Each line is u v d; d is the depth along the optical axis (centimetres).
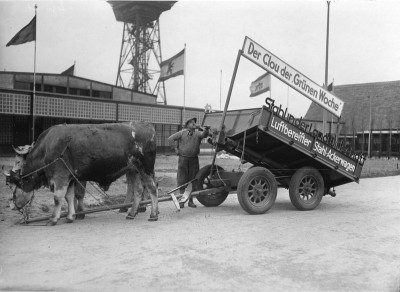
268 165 914
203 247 537
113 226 665
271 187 813
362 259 494
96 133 684
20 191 691
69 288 391
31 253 501
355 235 618
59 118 2480
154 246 539
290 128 820
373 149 4034
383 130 3950
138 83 3322
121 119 2681
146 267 453
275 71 817
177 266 458
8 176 687
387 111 4122
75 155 667
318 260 488
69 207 693
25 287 392
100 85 2917
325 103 912
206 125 940
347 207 909
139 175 742
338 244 563
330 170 925
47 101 2286
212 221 717
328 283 412
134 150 711
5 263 461
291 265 467
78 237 584
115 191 1071
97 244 545
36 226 657
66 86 2742
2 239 567
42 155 680
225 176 873
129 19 3170
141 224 685
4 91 2105
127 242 559
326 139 903
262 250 527
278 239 586
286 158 898
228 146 853
